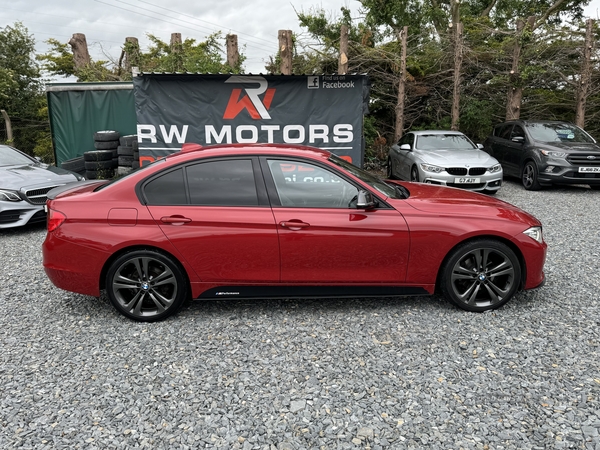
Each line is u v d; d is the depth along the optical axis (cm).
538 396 306
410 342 380
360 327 408
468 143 1167
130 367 351
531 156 1145
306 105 1025
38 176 814
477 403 300
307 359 357
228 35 1706
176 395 314
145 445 267
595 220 809
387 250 416
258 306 459
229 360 358
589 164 1079
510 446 261
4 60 2273
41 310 460
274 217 410
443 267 430
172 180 421
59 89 1345
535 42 1549
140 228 409
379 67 1619
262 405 302
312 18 1823
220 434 275
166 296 429
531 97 1722
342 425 281
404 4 1936
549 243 664
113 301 422
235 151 429
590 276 526
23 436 275
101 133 1234
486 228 416
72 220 413
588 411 290
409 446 262
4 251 675
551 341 379
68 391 321
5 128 2273
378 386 320
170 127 1018
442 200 440
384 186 455
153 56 2444
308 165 422
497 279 438
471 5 2959
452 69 1634
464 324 411
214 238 409
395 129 1652
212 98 1012
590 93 1598
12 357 368
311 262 415
